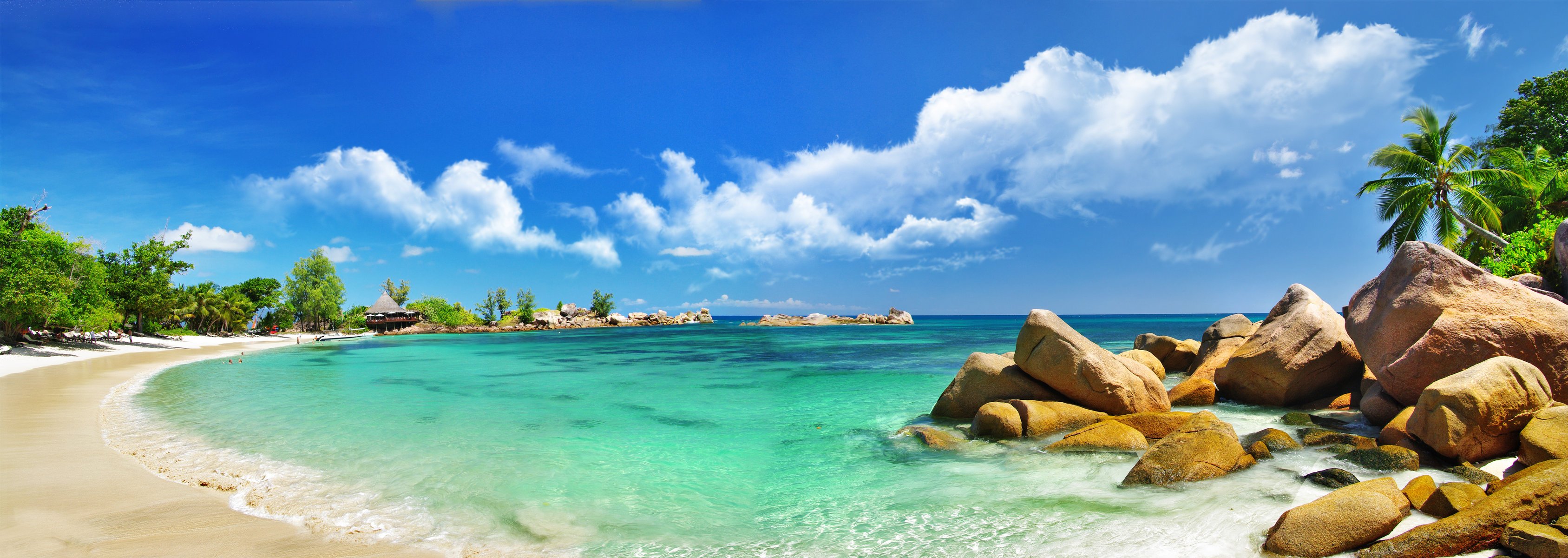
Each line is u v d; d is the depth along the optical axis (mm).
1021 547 6566
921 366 30125
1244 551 6148
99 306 43062
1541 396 8383
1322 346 13680
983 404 13766
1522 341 9852
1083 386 12898
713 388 21781
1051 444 11039
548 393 20750
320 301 90500
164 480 9422
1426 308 10922
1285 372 13805
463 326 99875
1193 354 20719
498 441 12695
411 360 37312
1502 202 31516
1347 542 5789
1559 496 5426
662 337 72312
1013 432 11672
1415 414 8789
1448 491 6207
